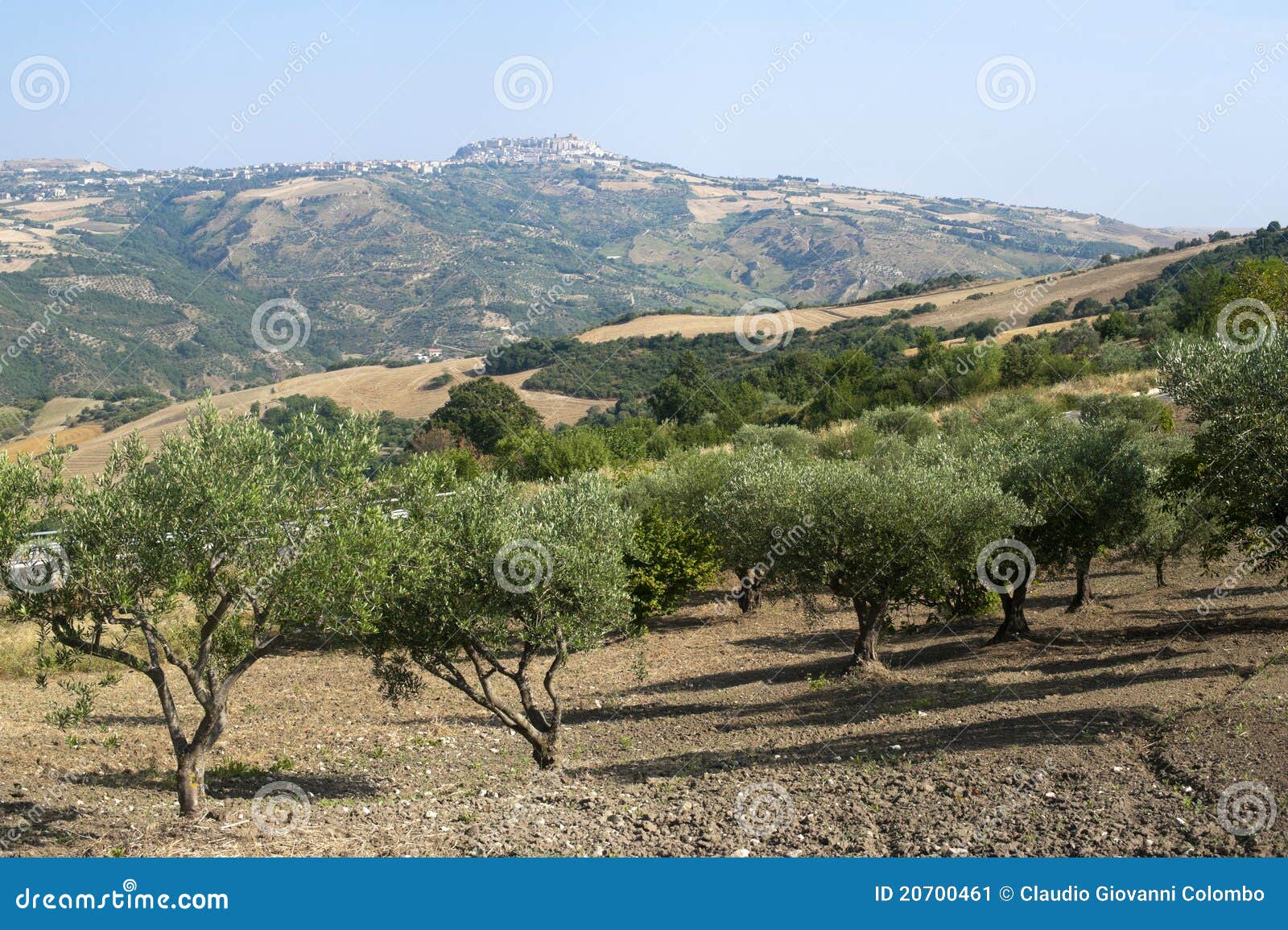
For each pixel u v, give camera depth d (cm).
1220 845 848
